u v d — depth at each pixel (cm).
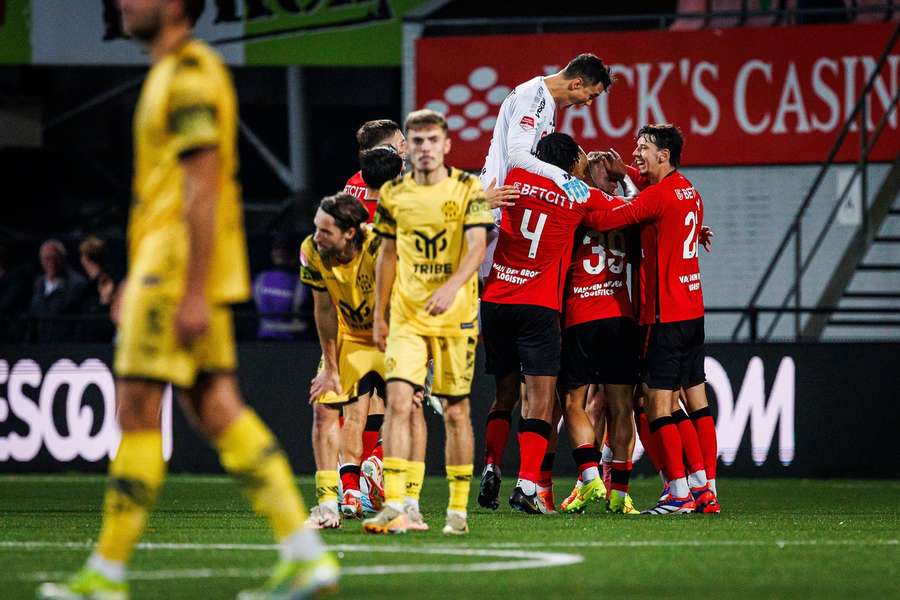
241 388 4069
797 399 3934
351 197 2077
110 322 4412
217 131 1167
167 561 1575
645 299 2536
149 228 1194
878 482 3806
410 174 1902
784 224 4819
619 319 2534
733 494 3238
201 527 2103
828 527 2162
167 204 1186
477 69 4906
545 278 2391
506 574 1456
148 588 1341
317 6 4972
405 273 1880
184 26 1227
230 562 1565
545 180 2388
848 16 5000
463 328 1883
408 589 1335
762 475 3931
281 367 4062
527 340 2408
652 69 4847
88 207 5894
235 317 4269
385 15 4959
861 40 4788
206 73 1184
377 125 2514
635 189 2786
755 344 3947
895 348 3916
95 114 6075
